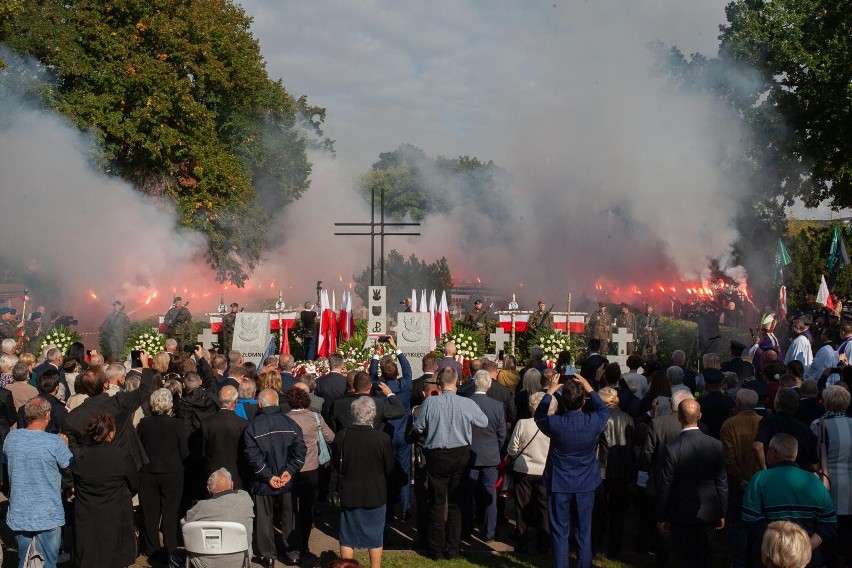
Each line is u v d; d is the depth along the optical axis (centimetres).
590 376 1305
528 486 1023
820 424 857
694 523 838
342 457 909
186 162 3822
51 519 849
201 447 991
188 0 3859
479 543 1080
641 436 1005
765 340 1730
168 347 1433
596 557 1023
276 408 948
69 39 3375
